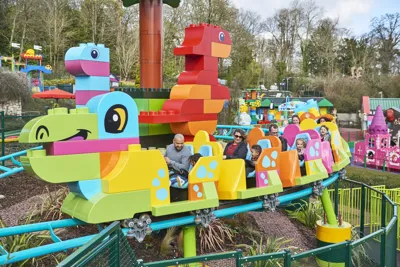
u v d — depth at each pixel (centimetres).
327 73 6556
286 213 1045
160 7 953
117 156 513
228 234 788
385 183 1927
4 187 1042
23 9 4378
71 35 4688
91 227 759
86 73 681
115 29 4653
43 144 488
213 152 665
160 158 531
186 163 620
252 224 903
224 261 703
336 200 1091
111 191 489
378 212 1158
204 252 734
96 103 510
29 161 452
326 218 874
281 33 6950
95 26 4688
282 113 3528
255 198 671
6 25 4328
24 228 471
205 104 888
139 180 512
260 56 6631
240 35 4691
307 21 6919
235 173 617
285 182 709
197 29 884
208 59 890
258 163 652
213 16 4047
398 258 952
